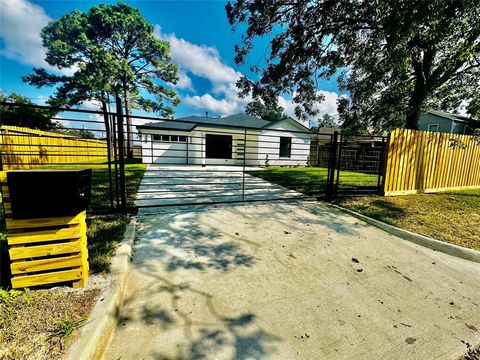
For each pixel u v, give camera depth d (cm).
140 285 213
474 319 194
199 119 1625
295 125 1555
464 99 886
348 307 200
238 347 153
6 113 943
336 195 558
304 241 327
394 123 936
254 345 156
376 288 230
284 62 743
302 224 393
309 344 160
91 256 236
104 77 1504
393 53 521
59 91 1688
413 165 600
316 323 179
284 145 1564
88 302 170
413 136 587
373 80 722
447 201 537
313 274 248
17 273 171
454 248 311
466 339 172
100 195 522
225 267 251
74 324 146
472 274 266
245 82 872
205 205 477
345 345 161
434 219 417
